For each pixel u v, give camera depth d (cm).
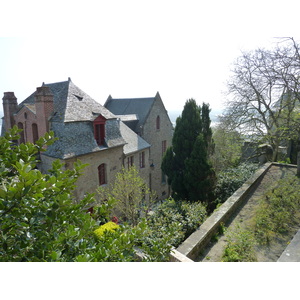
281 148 2086
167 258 526
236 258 634
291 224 809
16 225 297
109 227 811
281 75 1319
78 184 1329
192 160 1194
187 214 892
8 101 1599
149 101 2492
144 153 1994
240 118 1708
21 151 392
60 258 301
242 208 974
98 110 1509
